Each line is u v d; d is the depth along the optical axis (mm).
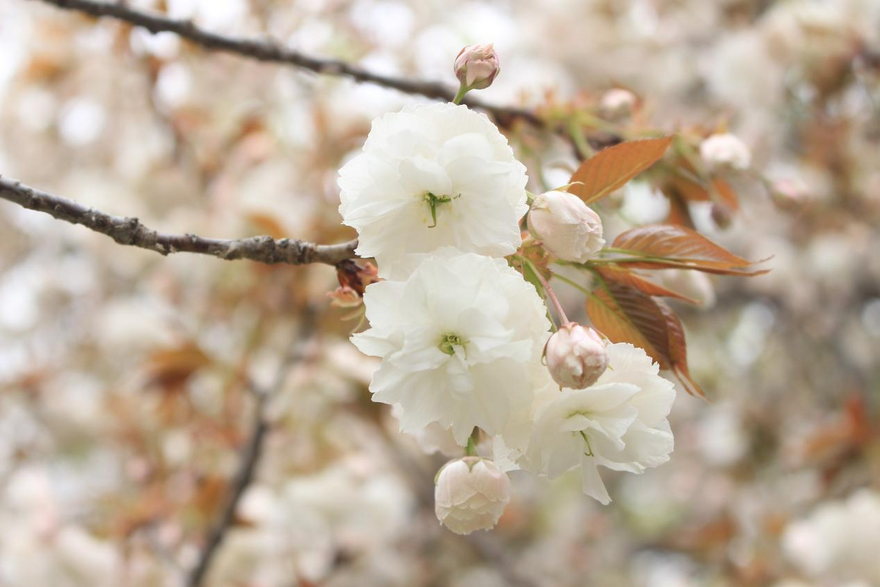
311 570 1229
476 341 651
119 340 1402
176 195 1515
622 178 706
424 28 1687
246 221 1264
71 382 1745
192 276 1376
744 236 2131
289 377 1174
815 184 1854
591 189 708
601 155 700
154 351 1168
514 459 677
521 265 690
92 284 1952
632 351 669
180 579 1159
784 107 1747
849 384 2029
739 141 823
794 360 2219
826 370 2182
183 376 1164
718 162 817
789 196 835
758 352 2254
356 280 709
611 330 721
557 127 849
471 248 663
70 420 1646
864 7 1527
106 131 1627
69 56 1438
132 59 1245
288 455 1260
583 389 657
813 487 1738
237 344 1278
